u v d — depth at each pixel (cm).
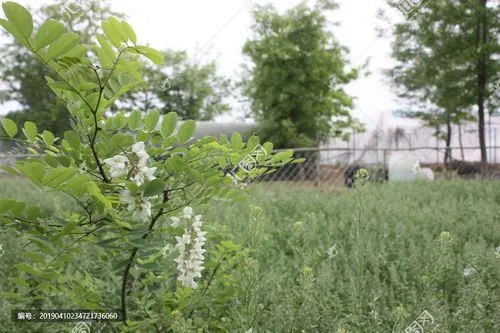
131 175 163
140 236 179
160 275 249
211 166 190
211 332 248
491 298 280
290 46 1812
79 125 176
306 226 472
